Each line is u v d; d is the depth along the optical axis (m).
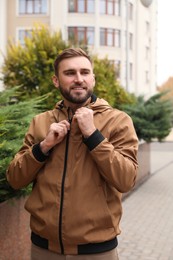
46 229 2.55
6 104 4.30
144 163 13.94
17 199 4.10
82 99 2.62
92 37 45.34
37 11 43.81
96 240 2.51
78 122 2.50
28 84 8.65
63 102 2.77
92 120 2.51
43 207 2.57
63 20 44.03
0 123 3.71
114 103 10.88
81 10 44.91
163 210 9.03
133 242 6.56
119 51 47.09
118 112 2.67
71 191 2.52
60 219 2.51
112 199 2.61
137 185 12.38
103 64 10.41
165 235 7.00
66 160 2.56
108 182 2.54
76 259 2.54
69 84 2.61
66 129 2.54
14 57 8.77
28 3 43.75
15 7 43.69
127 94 11.81
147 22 55.62
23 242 4.47
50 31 9.45
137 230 7.30
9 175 2.75
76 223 2.50
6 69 8.82
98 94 9.57
